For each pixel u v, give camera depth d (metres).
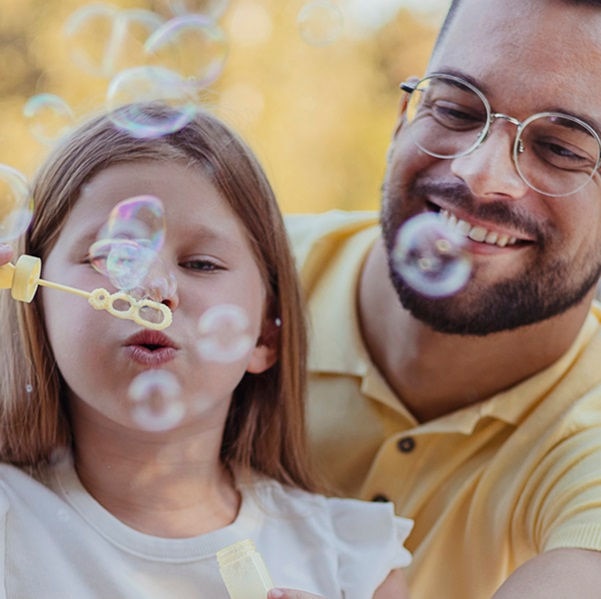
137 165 1.23
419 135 1.36
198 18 1.73
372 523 1.34
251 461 1.41
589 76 1.26
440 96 1.34
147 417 1.13
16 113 4.26
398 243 1.38
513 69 1.28
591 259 1.34
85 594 1.12
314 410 1.51
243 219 1.30
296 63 4.54
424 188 1.35
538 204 1.29
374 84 4.62
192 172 1.25
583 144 1.27
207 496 1.28
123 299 1.05
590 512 1.22
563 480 1.29
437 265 1.34
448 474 1.42
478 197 1.29
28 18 4.32
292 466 1.42
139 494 1.22
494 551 1.37
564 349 1.42
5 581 1.11
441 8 4.62
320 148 4.52
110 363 1.12
